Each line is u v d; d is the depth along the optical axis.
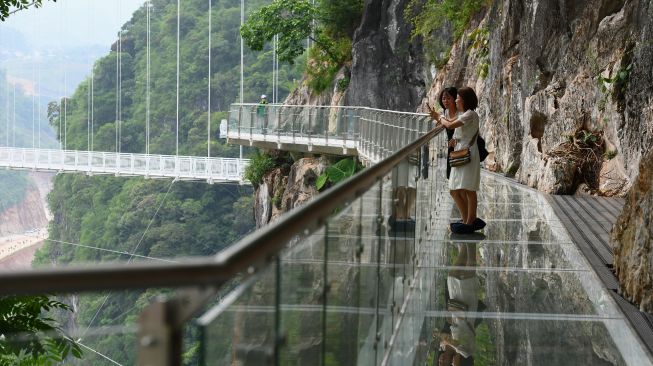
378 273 5.16
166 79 97.62
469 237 10.84
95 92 105.38
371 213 4.82
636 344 5.95
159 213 83.19
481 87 28.45
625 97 15.70
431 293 7.52
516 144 21.92
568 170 16.89
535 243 10.41
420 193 9.01
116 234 86.38
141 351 1.74
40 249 99.81
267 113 41.00
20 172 139.25
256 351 2.45
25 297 5.46
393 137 21.20
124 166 66.44
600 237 10.97
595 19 17.89
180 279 1.88
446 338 6.02
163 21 100.50
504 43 24.05
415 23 41.38
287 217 2.78
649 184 7.45
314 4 55.88
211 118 92.81
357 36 45.38
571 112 17.78
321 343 3.38
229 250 2.10
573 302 7.23
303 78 56.22
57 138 115.00
